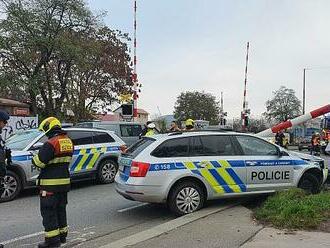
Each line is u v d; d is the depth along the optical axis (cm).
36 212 973
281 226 724
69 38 3278
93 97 4172
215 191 907
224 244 640
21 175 1132
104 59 4134
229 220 789
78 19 3300
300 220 720
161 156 879
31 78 3259
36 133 1209
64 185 661
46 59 3284
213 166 907
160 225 764
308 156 1047
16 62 3269
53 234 652
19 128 2209
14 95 3478
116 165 1395
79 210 978
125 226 832
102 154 1351
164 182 868
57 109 3519
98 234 774
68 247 689
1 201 1095
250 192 939
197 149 910
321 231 688
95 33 3684
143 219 888
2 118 678
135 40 2545
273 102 7219
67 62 3434
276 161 967
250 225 745
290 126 1394
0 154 673
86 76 4019
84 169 1302
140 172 862
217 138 935
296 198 853
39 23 3189
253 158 948
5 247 705
